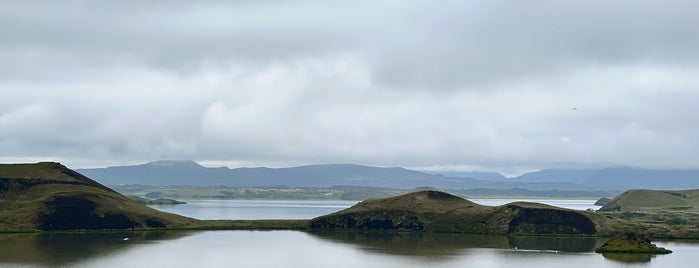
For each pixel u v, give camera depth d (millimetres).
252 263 170875
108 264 164125
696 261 180875
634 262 177875
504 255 192250
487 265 170875
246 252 194375
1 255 176250
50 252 184625
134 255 182625
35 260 167750
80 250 191000
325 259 179875
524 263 174875
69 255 178875
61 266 158750
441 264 171875
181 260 174250
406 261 177125
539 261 179125
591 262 177875
